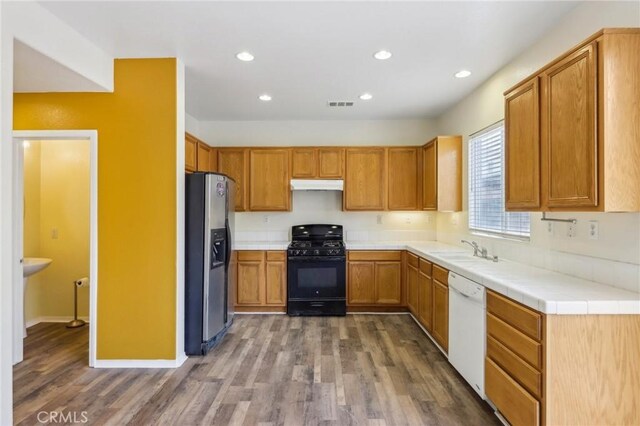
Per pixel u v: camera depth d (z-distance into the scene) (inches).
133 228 113.8
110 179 114.0
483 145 139.3
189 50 108.9
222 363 116.7
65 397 95.0
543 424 65.3
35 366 114.3
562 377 64.6
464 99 154.7
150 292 113.5
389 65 120.3
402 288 173.8
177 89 114.1
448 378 106.1
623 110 63.0
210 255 124.3
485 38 101.3
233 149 183.5
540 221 101.2
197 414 87.2
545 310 64.4
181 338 116.9
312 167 183.8
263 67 121.9
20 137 114.0
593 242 82.0
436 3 84.0
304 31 97.3
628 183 63.1
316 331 148.6
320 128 194.9
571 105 69.7
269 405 91.3
